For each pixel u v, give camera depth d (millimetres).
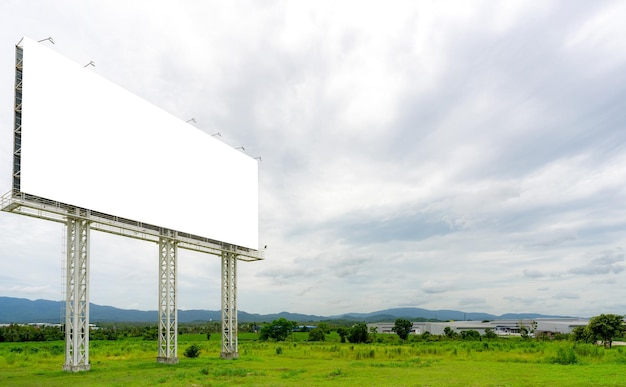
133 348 52312
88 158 31109
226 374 29000
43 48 29000
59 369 31625
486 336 92750
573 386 22781
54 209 28953
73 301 29719
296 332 134750
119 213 33000
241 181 47344
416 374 28953
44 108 28641
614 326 59312
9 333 75500
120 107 34062
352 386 23219
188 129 40750
